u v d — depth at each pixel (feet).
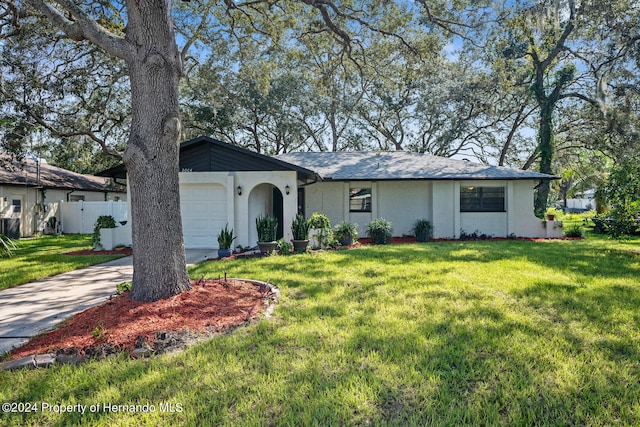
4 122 36.09
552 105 60.70
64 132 48.08
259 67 48.16
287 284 20.79
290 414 8.28
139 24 15.98
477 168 51.29
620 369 10.29
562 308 15.74
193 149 39.88
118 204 67.26
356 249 36.60
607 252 32.53
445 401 8.85
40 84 39.83
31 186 59.93
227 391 9.32
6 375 10.34
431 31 36.06
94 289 21.53
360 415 8.32
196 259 32.32
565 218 84.48
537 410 8.47
